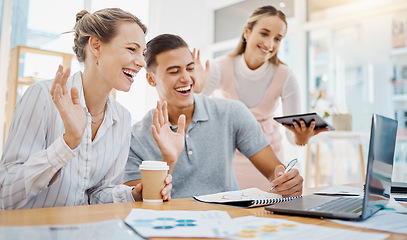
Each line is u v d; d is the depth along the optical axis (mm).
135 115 3906
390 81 3250
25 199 868
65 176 1060
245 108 1579
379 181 785
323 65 3682
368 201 715
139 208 816
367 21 3387
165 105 1078
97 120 1152
